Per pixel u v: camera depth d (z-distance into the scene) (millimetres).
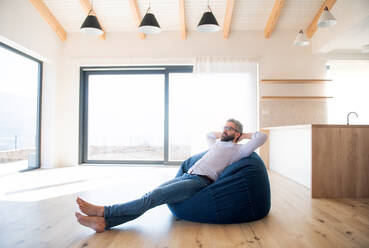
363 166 2688
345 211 2199
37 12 4363
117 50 5062
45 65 4836
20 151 4293
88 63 5078
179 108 5211
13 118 4105
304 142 3260
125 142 5418
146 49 5035
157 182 3451
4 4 3621
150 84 5355
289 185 3320
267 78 4949
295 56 4945
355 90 4961
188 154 5184
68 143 5070
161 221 1928
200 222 1899
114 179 3664
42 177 3818
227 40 4988
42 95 4844
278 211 2199
